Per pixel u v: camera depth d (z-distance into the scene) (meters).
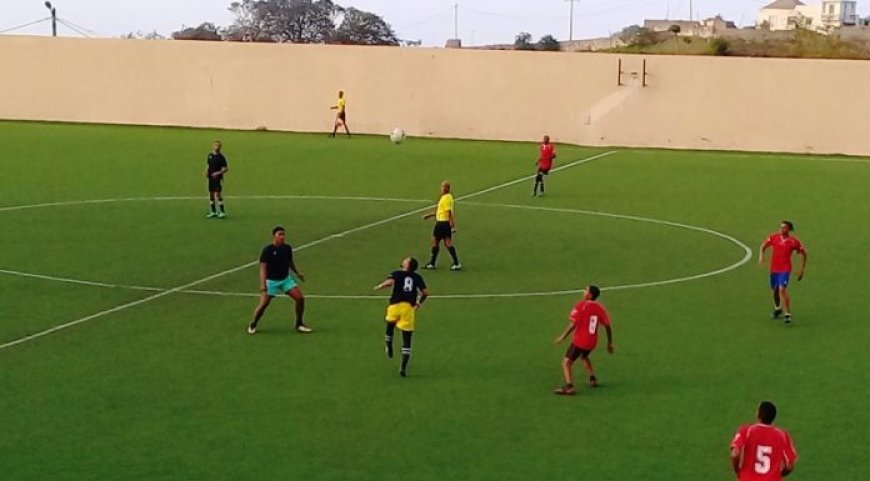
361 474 19.02
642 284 34.81
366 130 80.38
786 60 72.50
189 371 24.94
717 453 20.17
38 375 24.52
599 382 24.56
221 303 31.44
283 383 24.12
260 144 72.88
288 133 80.69
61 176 57.41
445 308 31.36
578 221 46.72
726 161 68.50
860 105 71.75
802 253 30.39
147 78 83.25
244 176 58.62
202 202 50.06
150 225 43.94
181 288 33.22
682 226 45.78
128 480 18.66
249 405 22.62
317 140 76.19
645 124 75.25
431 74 78.56
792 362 26.28
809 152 73.00
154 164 62.62
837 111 72.25
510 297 32.78
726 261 38.56
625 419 22.03
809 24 153.88
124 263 36.62
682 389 24.08
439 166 63.88
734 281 35.34
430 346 27.33
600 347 27.47
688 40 109.31
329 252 39.19
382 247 40.25
